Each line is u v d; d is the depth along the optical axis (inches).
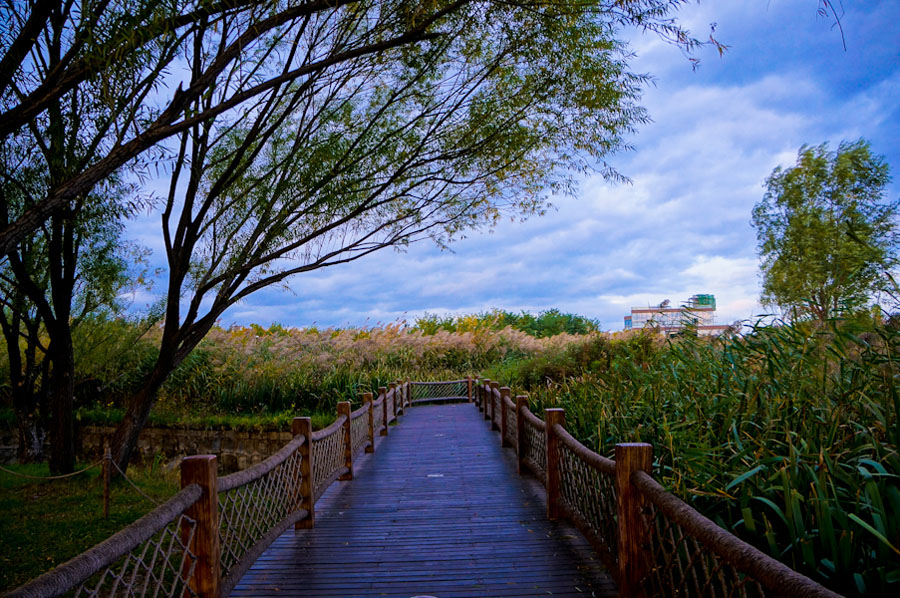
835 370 131.9
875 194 619.5
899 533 80.4
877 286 136.2
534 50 215.8
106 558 75.2
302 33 194.9
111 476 268.2
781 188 660.1
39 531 202.5
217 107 127.6
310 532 178.5
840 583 80.7
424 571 142.2
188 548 105.6
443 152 243.6
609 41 220.7
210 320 247.8
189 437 416.5
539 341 701.9
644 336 251.6
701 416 140.7
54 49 161.0
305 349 534.0
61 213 237.6
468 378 587.8
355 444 276.2
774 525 105.7
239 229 247.4
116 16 118.9
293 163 240.8
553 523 177.8
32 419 340.8
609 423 170.6
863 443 107.1
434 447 329.7
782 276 611.8
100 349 373.7
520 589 129.0
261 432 404.5
